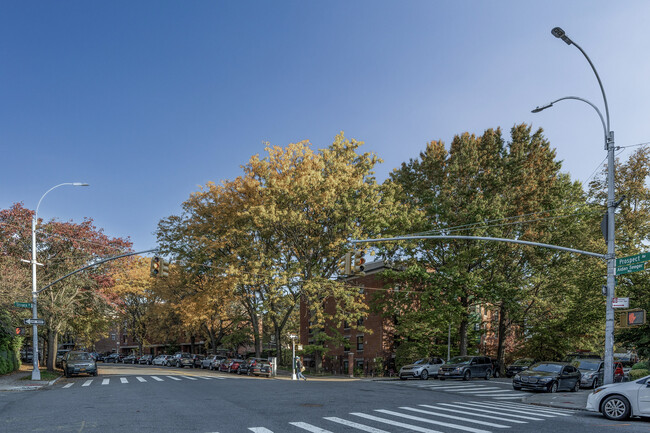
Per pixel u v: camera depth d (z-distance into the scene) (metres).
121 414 13.12
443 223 38.31
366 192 38.53
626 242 36.44
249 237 40.88
